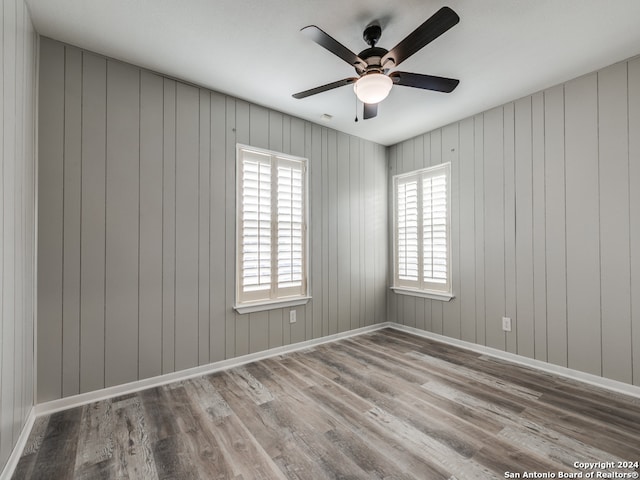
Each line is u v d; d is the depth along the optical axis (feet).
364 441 5.82
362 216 13.19
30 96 6.19
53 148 6.88
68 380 6.99
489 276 10.52
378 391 7.83
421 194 12.84
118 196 7.66
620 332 7.76
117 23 6.47
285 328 10.75
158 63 7.89
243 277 9.76
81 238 7.18
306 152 11.34
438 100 9.86
